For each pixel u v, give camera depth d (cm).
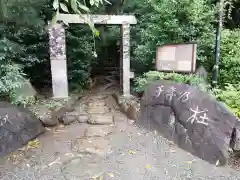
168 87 351
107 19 463
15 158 280
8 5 387
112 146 313
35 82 551
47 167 263
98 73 855
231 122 261
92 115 427
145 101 383
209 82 390
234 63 367
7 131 299
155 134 346
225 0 399
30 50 488
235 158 265
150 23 449
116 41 773
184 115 310
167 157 284
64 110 427
